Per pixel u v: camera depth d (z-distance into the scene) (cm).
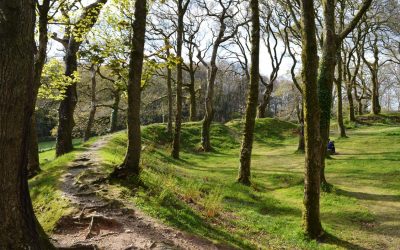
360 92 6028
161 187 1142
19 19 470
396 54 5412
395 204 1359
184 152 3083
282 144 3578
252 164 2495
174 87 5466
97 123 4100
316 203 1038
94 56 1397
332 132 3894
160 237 780
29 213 521
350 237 1055
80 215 841
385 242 1017
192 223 909
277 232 1065
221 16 3334
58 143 1827
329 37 1559
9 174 482
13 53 466
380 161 2083
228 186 1606
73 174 1195
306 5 1016
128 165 1105
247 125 1711
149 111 5462
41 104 3616
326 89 1561
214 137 3572
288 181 1808
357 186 1641
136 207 912
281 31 3825
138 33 1107
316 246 976
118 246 723
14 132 479
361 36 4000
